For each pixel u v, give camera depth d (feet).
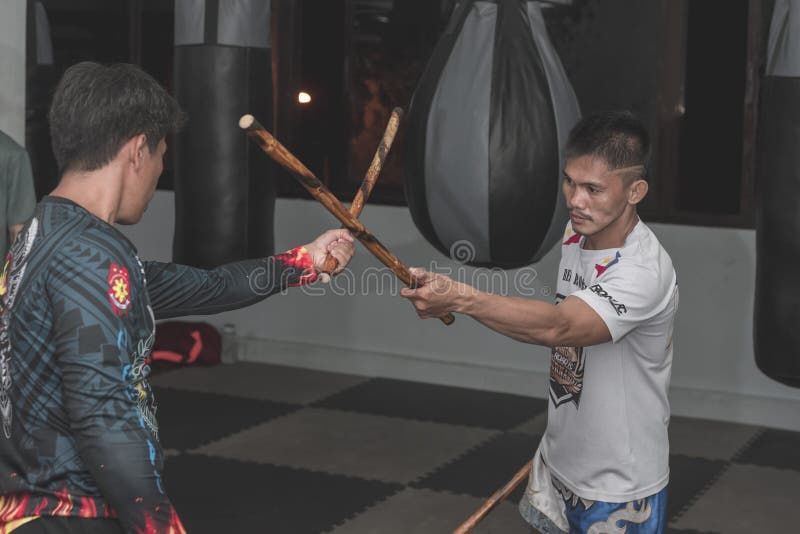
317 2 16.28
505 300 5.72
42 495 4.67
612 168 5.84
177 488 11.55
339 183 16.49
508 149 9.59
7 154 9.66
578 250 6.54
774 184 9.45
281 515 10.83
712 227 14.44
